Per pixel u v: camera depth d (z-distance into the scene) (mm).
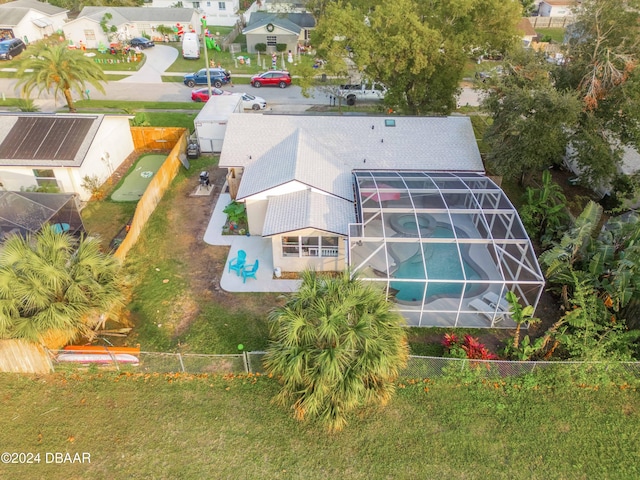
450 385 15281
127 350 15391
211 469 12742
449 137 25547
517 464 13086
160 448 13242
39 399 14516
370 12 36625
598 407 14719
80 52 32844
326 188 21250
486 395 14992
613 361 14938
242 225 23703
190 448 13266
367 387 13141
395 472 12797
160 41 60500
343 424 13781
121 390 14891
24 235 18562
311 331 12555
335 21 29047
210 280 19922
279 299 18891
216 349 16500
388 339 13266
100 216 24453
